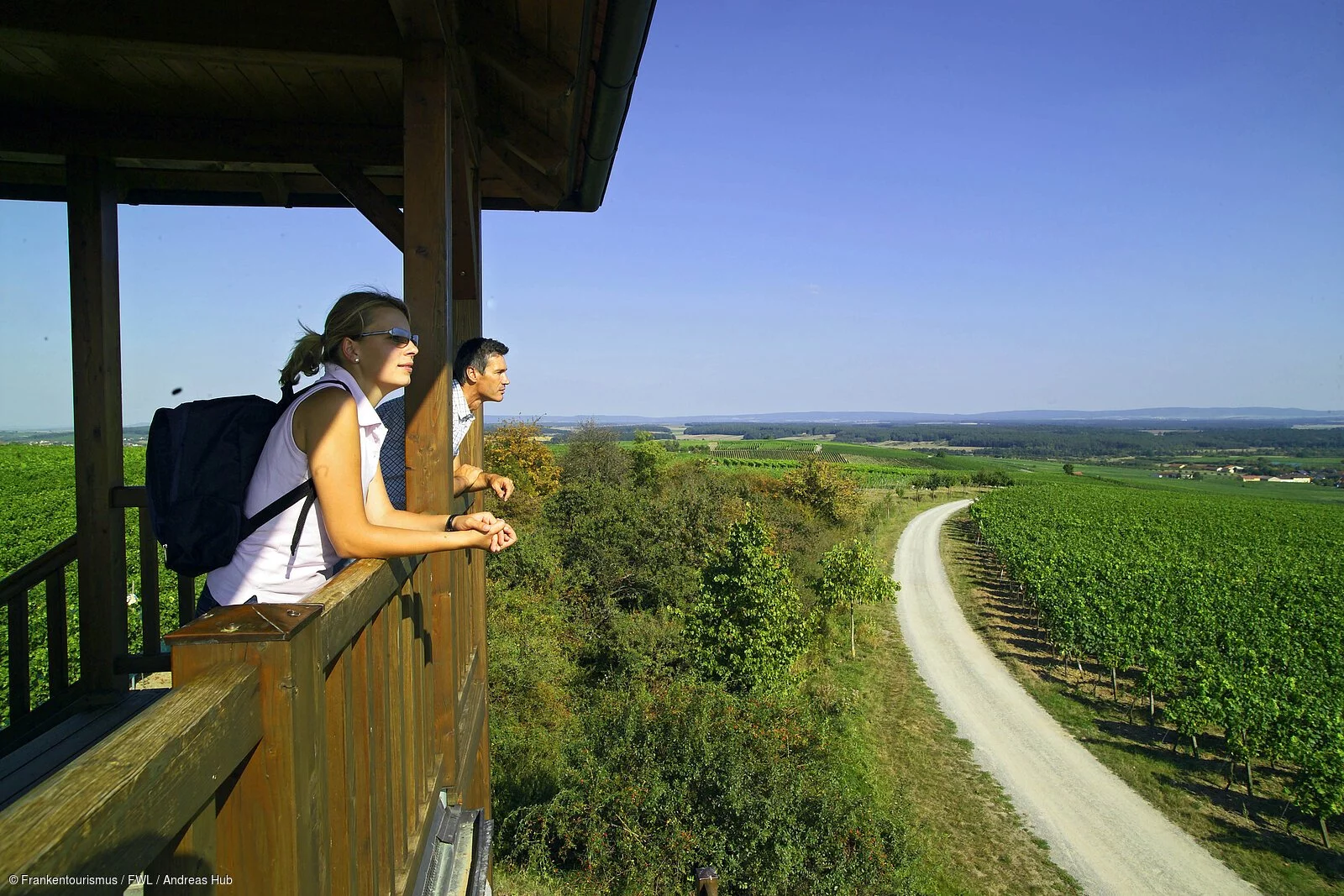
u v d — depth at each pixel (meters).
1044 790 15.37
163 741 0.79
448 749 2.77
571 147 4.14
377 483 1.93
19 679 3.19
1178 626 23.95
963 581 37.44
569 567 24.88
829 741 15.43
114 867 0.69
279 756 1.06
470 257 4.04
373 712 1.66
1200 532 52.66
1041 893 11.95
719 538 27.16
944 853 12.97
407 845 2.08
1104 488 96.12
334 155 3.65
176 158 3.55
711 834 11.78
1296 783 13.55
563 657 19.52
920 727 18.56
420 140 2.55
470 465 3.69
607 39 2.91
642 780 12.45
